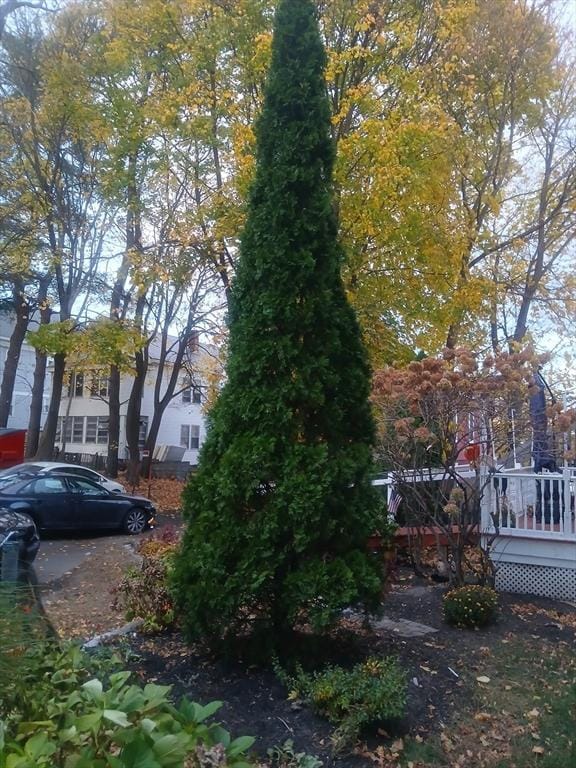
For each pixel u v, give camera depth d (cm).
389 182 1241
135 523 1789
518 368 852
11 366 2795
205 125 1535
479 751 516
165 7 1591
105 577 1135
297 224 629
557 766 505
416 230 1312
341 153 1262
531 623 830
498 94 1591
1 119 2112
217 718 515
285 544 588
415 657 660
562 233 1683
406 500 954
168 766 259
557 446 1004
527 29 1538
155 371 4197
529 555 1023
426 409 866
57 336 2070
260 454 585
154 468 3328
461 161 1559
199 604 586
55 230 2250
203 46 1522
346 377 638
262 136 661
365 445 631
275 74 665
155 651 639
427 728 534
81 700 307
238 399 615
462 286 1409
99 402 4359
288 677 559
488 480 922
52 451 2436
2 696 327
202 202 1692
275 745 486
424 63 1450
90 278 2333
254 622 604
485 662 679
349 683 521
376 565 620
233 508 593
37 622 416
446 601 809
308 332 621
